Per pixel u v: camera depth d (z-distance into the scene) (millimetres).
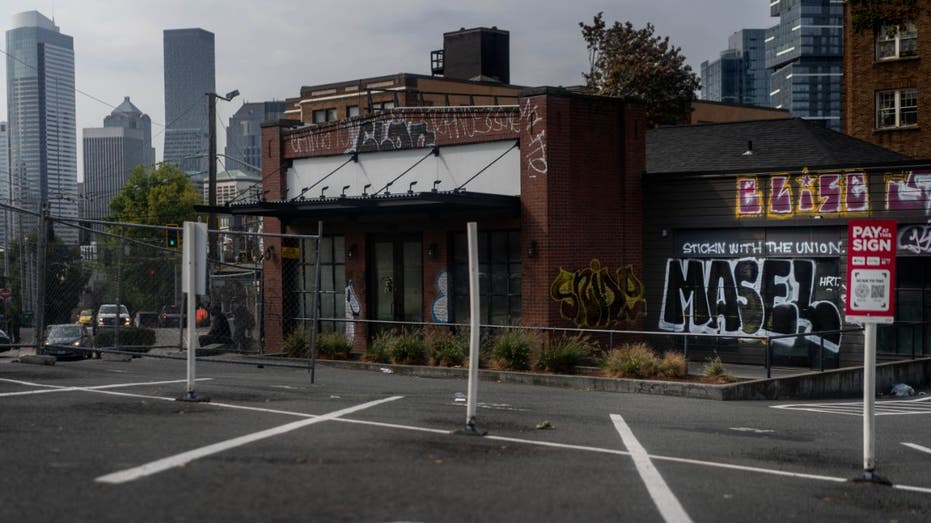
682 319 24609
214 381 15258
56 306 17859
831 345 23094
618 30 47906
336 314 28500
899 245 22406
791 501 7789
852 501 7961
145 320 19141
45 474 7160
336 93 59000
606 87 47250
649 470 8711
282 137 29438
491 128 24547
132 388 13406
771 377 19359
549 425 11555
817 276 23141
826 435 12422
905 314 23469
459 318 25766
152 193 62750
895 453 11016
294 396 13492
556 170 23453
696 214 24375
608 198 24328
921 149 40781
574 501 7203
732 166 26016
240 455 8281
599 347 22844
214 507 6328
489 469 8320
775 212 23484
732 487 8242
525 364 21000
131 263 18922
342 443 9234
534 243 23500
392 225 26891
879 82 41875
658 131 30156
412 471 7992
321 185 28438
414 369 21625
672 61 47500
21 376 14625
